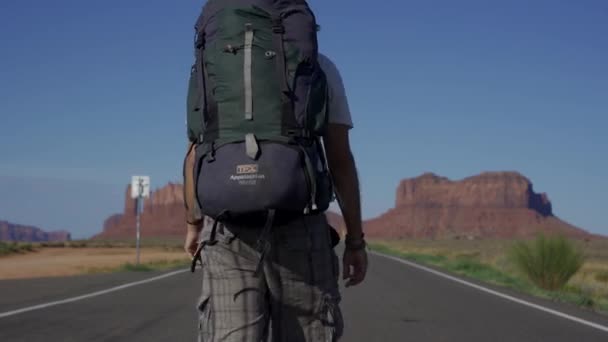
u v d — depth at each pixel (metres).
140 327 10.40
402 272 26.14
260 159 2.91
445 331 10.71
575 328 11.24
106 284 17.77
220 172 2.94
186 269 26.11
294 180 2.92
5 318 11.02
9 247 52.06
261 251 3.05
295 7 3.12
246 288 3.08
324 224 3.24
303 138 2.99
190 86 3.20
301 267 3.11
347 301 15.08
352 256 3.43
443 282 20.92
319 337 3.16
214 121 3.01
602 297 19.58
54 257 44.28
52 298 14.10
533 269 21.67
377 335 10.27
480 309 13.72
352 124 3.29
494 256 55.56
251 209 2.91
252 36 3.02
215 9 3.14
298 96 3.00
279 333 3.17
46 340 9.08
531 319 12.26
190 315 11.79
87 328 10.19
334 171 3.31
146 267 28.02
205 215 3.10
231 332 3.06
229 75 3.00
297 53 3.03
